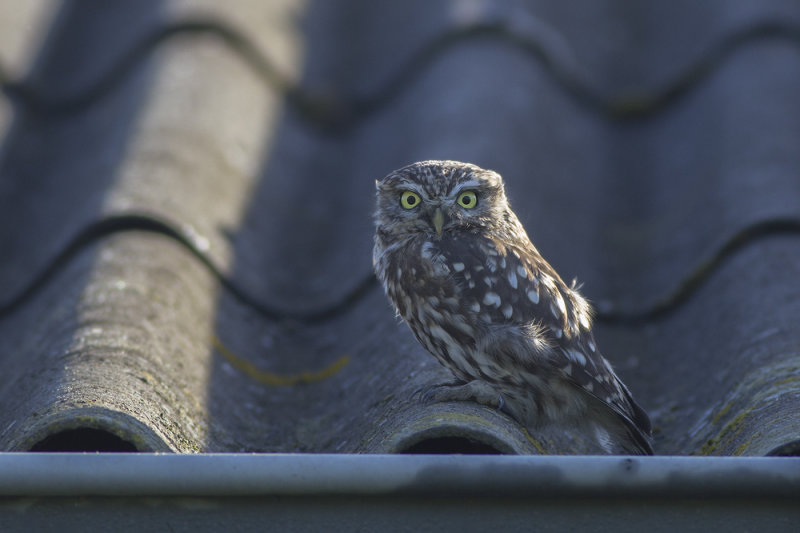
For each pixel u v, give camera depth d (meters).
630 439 7.04
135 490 5.09
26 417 5.75
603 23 13.98
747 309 7.54
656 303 8.52
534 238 9.21
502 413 6.29
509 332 6.99
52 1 13.54
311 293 8.97
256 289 8.50
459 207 7.69
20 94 11.69
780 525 5.16
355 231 9.77
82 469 5.07
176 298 7.40
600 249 9.87
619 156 11.55
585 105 12.30
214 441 6.32
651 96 12.23
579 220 10.11
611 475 5.12
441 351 7.29
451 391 6.47
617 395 7.00
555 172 10.55
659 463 5.13
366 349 7.74
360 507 5.19
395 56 12.73
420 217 7.68
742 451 5.78
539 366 6.96
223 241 8.70
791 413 5.85
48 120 11.64
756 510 5.16
